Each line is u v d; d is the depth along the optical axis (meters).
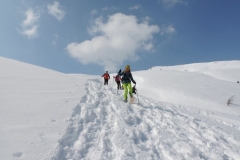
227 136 6.49
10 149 3.61
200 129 6.89
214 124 8.11
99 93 10.74
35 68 15.83
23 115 5.30
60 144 4.25
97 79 33.03
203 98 20.92
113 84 29.06
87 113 6.51
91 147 4.45
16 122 4.78
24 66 15.88
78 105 7.26
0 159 3.29
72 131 5.02
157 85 26.02
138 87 26.64
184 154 4.73
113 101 9.30
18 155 3.53
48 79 11.45
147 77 31.81
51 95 7.98
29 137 4.16
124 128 5.78
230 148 5.45
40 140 4.13
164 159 4.46
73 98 8.09
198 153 4.86
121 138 5.08
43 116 5.48
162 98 22.08
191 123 7.40
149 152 4.62
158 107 9.76
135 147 4.71
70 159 3.79
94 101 8.49
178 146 5.11
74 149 4.20
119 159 4.06
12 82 9.18
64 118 5.65
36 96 7.45
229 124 9.20
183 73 36.50
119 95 11.58
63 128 4.94
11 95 7.03
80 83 12.35
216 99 20.94
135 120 6.80
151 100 12.52
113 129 5.66
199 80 29.88
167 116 7.90
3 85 8.34
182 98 21.28
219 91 24.34
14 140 3.93
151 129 6.22
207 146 5.42
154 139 5.45
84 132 5.10
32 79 10.69
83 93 9.53
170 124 6.93
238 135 6.89
